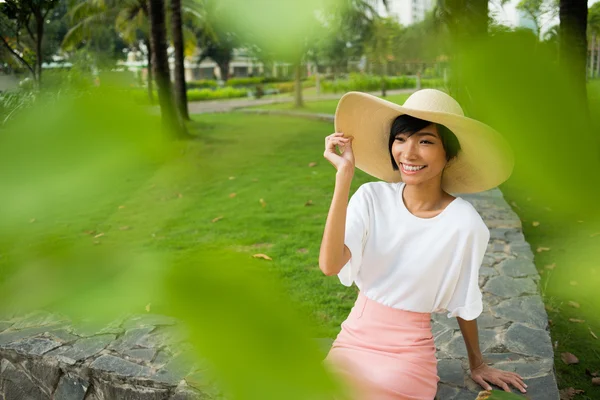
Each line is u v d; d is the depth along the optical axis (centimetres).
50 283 33
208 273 29
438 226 177
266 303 29
